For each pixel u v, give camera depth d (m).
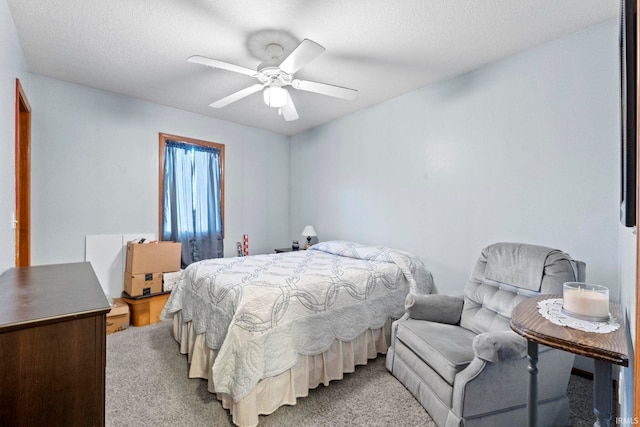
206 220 4.13
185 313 2.48
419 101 3.23
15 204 2.17
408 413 1.82
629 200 0.76
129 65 2.72
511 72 2.54
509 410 1.57
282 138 5.05
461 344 1.81
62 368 0.97
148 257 3.25
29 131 2.79
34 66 2.75
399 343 2.17
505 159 2.57
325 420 1.75
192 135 4.00
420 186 3.23
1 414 0.89
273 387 1.80
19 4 1.90
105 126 3.32
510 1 1.89
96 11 1.98
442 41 2.33
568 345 1.01
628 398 0.80
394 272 2.71
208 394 1.99
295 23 2.11
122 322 3.03
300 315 1.99
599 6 1.93
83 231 3.20
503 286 1.99
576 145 2.21
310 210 4.72
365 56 2.55
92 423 1.01
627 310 1.12
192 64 2.70
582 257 2.18
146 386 2.06
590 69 2.15
